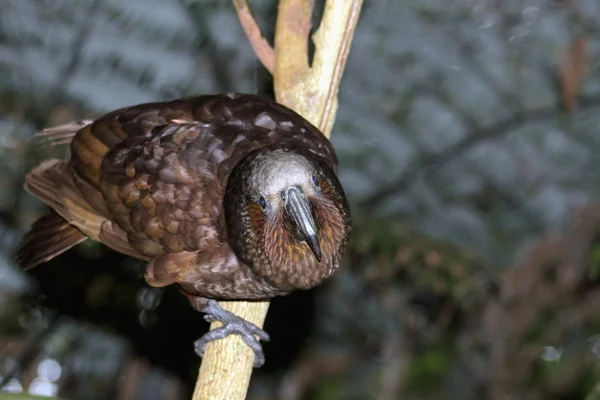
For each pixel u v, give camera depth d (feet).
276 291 15.07
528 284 26.58
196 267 15.16
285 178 13.97
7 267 24.70
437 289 26.11
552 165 25.13
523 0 22.80
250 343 14.87
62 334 26.13
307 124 15.10
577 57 22.80
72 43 22.31
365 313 27.40
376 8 22.71
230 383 14.60
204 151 15.19
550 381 27.58
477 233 25.93
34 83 22.44
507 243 26.35
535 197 25.80
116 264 25.61
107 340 26.43
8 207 23.73
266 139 15.03
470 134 24.31
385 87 23.62
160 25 22.33
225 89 23.16
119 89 22.81
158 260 15.46
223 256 15.03
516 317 27.12
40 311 25.68
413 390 27.73
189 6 22.16
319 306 27.25
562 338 27.58
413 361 28.04
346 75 23.44
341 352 28.02
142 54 22.54
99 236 16.19
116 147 15.89
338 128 23.98
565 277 26.63
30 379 25.94
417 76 23.53
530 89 23.77
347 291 26.86
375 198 25.26
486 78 23.63
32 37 22.20
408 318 27.66
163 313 26.40
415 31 22.98
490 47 23.25
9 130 22.80
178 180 15.20
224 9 22.21
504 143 24.68
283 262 14.39
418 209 25.53
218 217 15.03
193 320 26.43
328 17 14.97
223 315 15.17
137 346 26.50
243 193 14.40
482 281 26.43
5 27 22.06
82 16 22.11
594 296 26.94
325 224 14.29
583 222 26.12
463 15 22.86
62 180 16.53
